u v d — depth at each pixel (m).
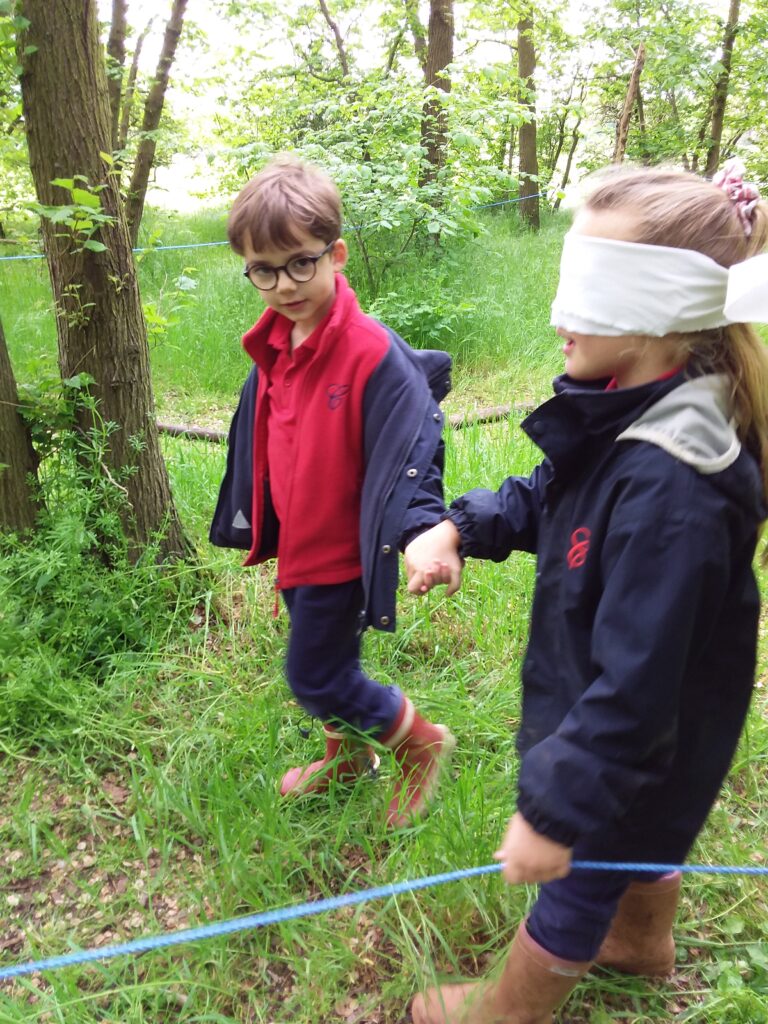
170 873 2.05
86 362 2.86
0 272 8.23
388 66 12.94
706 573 1.16
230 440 2.26
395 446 1.86
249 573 3.33
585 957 1.46
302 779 2.23
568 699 1.41
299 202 1.74
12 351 5.95
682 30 11.13
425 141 9.24
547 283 8.51
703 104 13.54
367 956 1.85
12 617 2.69
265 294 1.84
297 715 2.54
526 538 1.66
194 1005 1.72
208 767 2.32
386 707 2.17
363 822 2.14
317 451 1.95
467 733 2.45
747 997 1.69
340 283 1.94
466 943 1.87
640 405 1.26
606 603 1.20
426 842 1.99
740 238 1.23
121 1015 1.74
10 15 2.48
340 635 2.08
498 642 2.91
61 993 1.72
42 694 2.52
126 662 2.71
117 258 2.80
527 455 4.16
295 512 2.01
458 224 8.30
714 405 1.21
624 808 1.22
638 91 13.54
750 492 1.20
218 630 3.04
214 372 6.20
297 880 2.03
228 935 1.85
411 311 6.95
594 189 1.32
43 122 2.62
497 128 8.95
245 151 8.16
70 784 2.33
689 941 1.88
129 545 3.02
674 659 1.16
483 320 7.06
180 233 11.91
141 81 10.89
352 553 2.02
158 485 3.07
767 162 13.15
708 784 1.41
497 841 1.97
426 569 1.66
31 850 2.11
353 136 8.45
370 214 7.79
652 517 1.17
